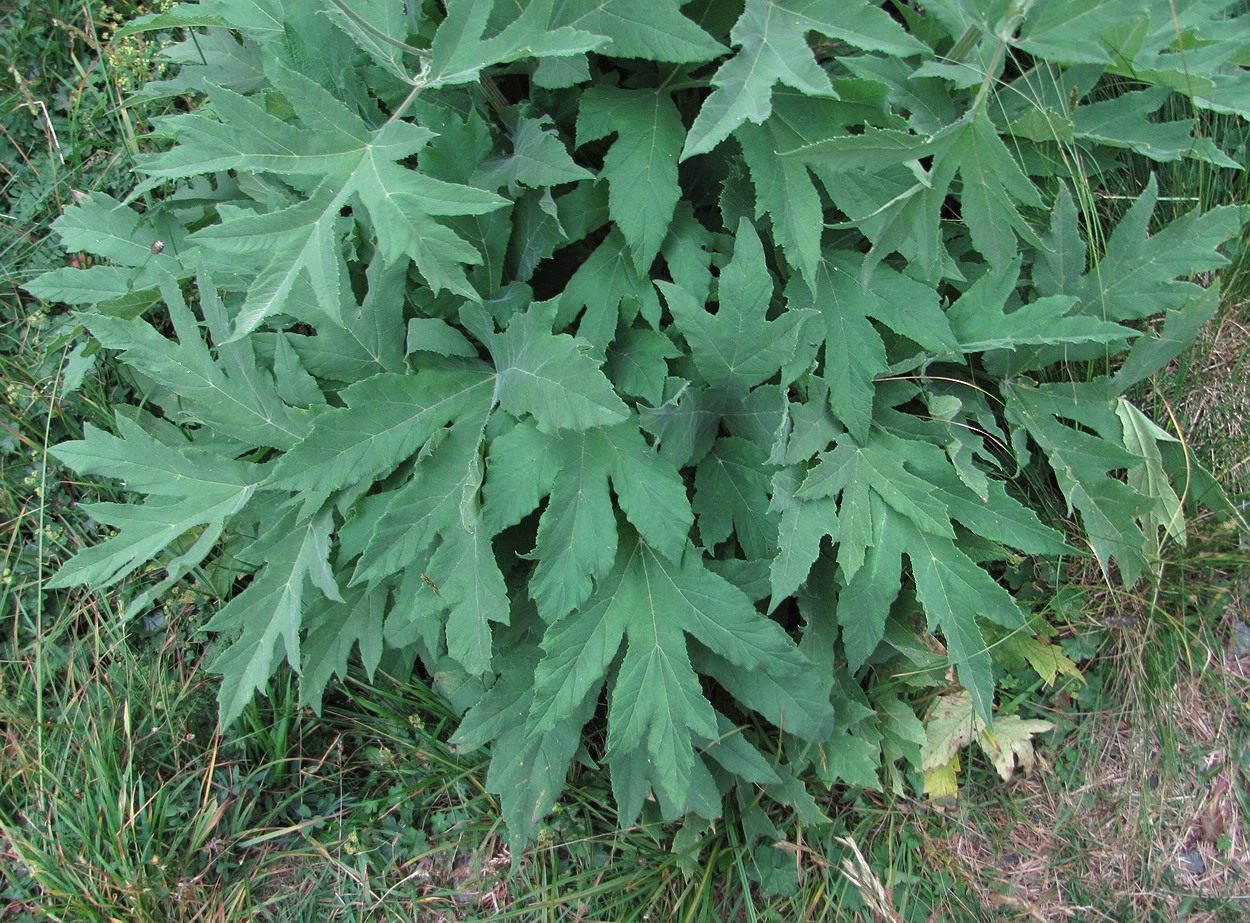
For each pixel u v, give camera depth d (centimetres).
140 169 157
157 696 256
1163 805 244
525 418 193
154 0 286
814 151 177
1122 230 211
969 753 246
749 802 235
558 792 213
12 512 270
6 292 278
